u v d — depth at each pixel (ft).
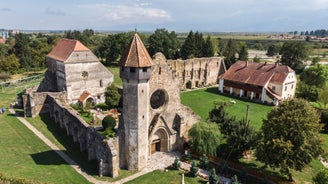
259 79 278.26
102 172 126.82
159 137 151.43
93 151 138.21
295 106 123.44
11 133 169.78
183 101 263.29
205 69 339.98
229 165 137.08
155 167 137.18
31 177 119.03
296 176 131.64
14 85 322.55
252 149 143.13
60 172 126.00
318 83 274.77
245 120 153.17
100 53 487.20
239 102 268.21
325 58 593.83
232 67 312.71
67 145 155.74
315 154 119.44
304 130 118.21
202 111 231.50
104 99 250.37
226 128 152.35
